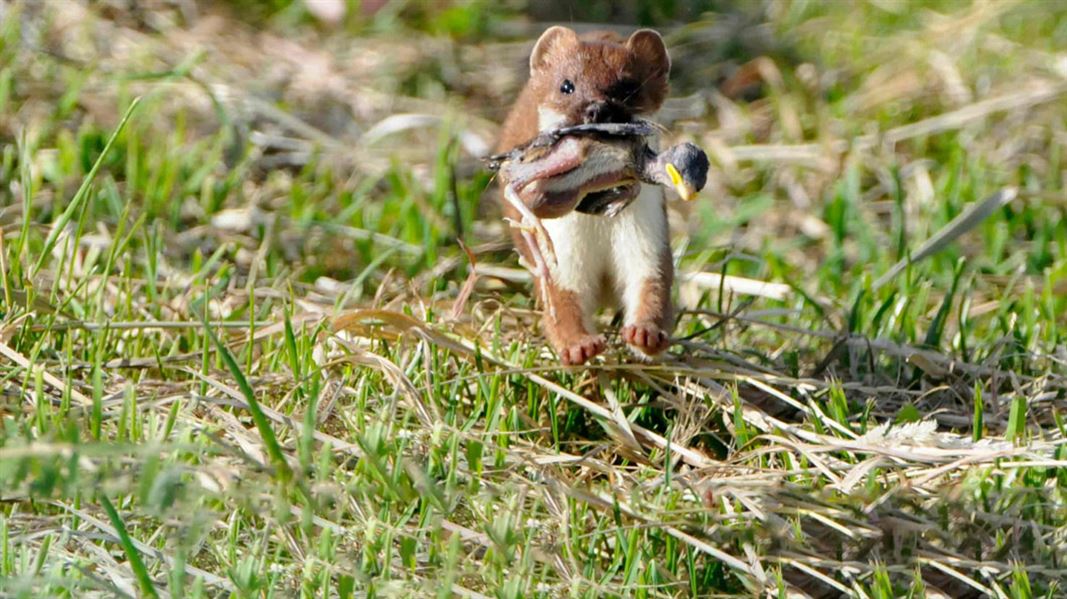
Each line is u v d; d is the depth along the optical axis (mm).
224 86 14898
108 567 7082
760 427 9008
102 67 14891
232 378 8836
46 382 8625
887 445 8586
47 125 13500
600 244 9711
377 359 8828
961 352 10383
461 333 9656
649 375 9492
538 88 9680
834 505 7953
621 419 8758
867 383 9930
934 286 12258
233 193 13250
